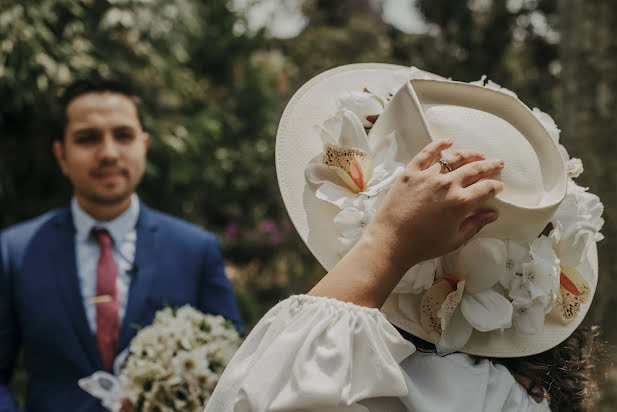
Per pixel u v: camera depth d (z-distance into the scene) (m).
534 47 6.80
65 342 2.23
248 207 7.80
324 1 11.72
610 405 2.02
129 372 1.93
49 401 2.20
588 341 1.21
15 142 4.74
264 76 7.77
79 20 4.70
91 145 2.32
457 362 0.98
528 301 0.98
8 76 4.30
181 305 2.36
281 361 0.87
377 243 0.90
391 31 8.58
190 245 2.44
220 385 0.94
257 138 7.50
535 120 1.02
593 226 1.05
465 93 1.03
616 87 2.79
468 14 7.21
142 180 5.45
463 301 0.98
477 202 0.87
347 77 1.25
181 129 5.35
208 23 7.02
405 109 0.98
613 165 2.75
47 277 2.29
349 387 0.86
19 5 4.38
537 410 1.01
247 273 7.65
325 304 0.90
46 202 4.94
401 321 1.00
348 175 1.03
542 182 1.01
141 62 5.15
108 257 2.34
